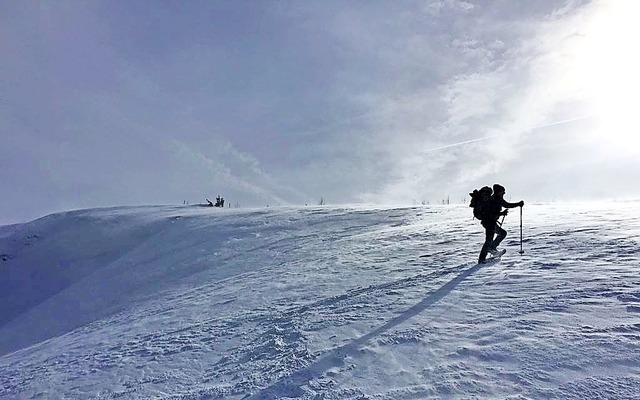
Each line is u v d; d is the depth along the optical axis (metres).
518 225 15.64
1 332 20.25
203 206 50.28
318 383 5.07
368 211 31.00
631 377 4.21
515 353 5.05
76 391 6.66
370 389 4.73
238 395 5.15
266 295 11.10
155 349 8.09
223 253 22.53
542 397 4.08
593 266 8.53
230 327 8.61
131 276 22.47
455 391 4.41
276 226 28.34
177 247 26.73
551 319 5.92
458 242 14.36
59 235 36.69
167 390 5.89
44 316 20.61
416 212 27.98
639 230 11.88
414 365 5.17
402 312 7.27
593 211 18.56
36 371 8.63
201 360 6.90
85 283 24.23
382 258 13.51
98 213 45.03
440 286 8.58
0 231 46.19
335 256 15.59
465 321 6.38
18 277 28.95
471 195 10.59
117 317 13.91
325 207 37.44
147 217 39.75
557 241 11.71
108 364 7.80
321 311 8.27
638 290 6.63
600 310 6.02
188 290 15.52
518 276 8.50
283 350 6.45
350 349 5.96
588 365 4.53
